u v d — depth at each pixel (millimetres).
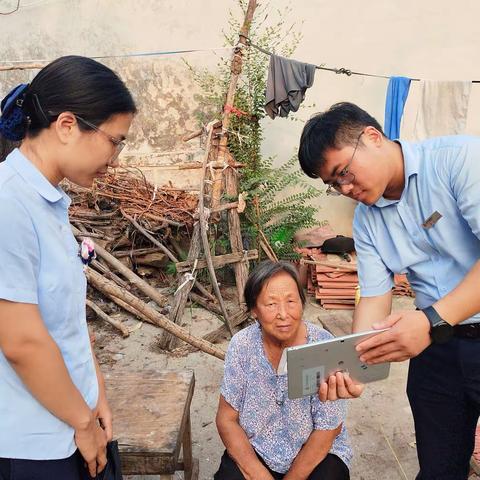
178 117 5926
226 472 1919
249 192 4828
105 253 4875
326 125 1537
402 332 1480
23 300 1090
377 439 2891
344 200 5809
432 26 5316
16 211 1082
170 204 5602
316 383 1544
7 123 1207
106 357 3891
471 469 2490
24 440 1226
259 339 1907
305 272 5164
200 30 5707
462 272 1674
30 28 5930
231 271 5262
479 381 1733
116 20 5805
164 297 4738
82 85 1125
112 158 1252
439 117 4770
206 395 3361
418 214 1667
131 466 1785
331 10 5441
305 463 1834
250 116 5125
